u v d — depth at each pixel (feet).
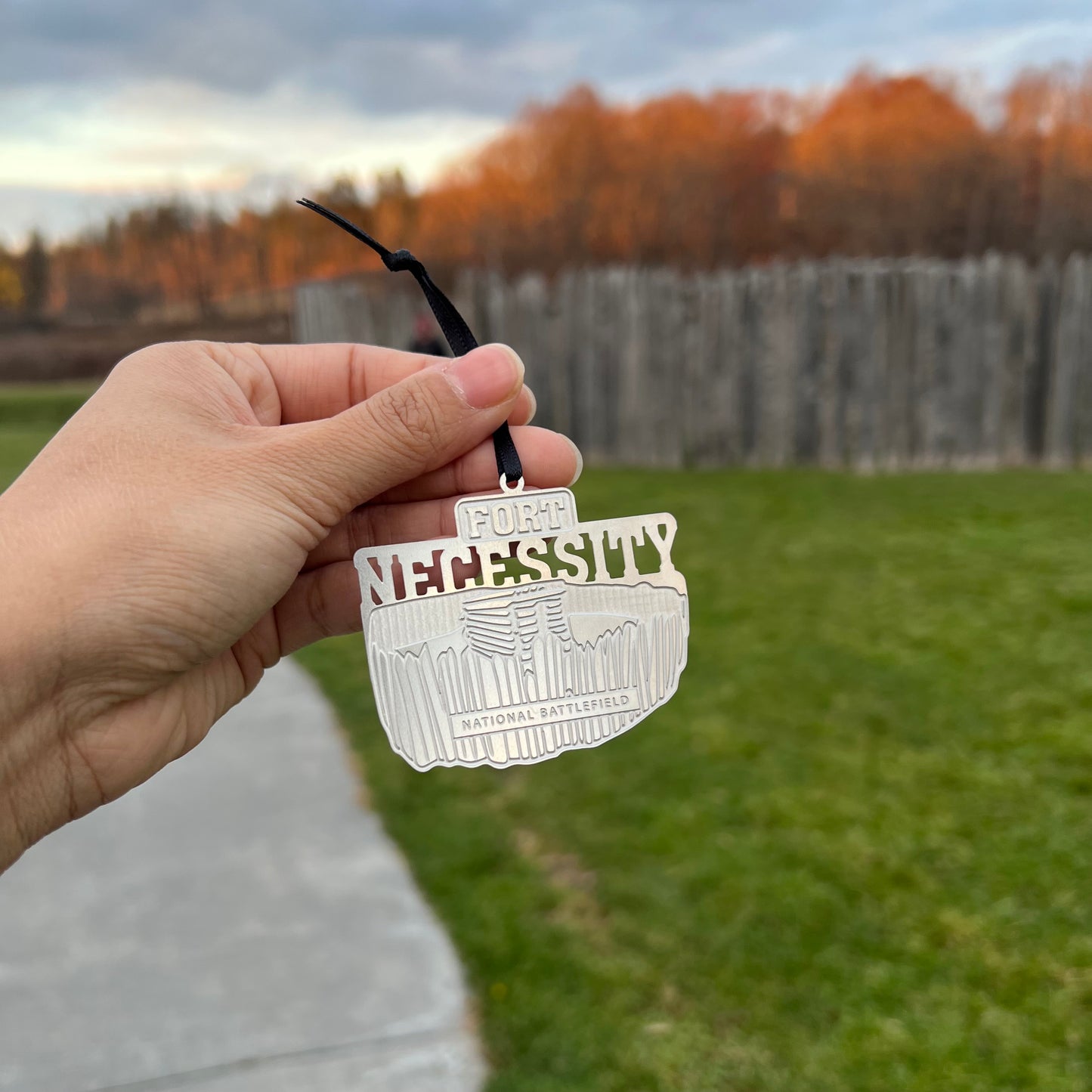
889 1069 1.09
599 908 1.32
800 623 2.37
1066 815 1.47
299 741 1.88
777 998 1.17
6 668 0.75
